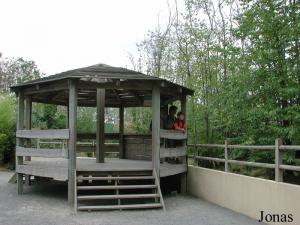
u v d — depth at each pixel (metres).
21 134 11.16
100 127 11.73
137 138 13.56
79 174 9.88
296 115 8.76
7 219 8.12
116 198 9.16
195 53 14.86
